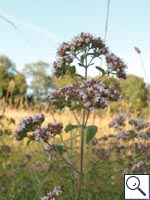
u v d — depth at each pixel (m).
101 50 0.22
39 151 0.33
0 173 0.29
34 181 0.25
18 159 0.33
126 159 0.29
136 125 0.33
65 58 0.22
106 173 0.27
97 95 0.19
